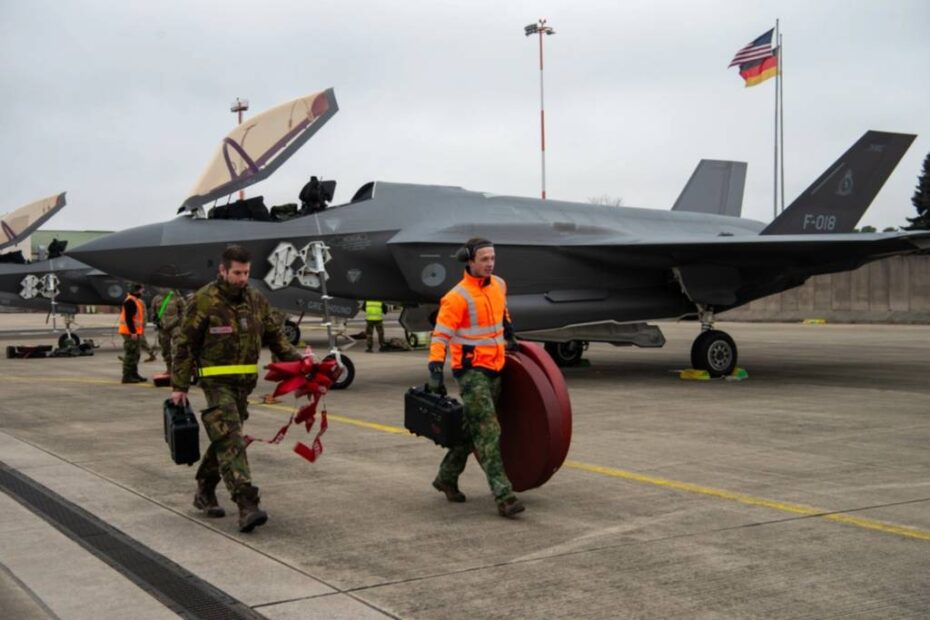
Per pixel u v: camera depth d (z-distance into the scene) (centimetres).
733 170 2161
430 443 826
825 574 429
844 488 620
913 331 2839
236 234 1362
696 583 418
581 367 1639
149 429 926
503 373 588
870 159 1666
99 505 588
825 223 1655
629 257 1401
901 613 378
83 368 1753
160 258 1359
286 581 429
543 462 562
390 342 2217
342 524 536
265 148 1425
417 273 1328
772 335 2653
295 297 1451
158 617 381
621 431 880
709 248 1330
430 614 381
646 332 1502
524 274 1375
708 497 595
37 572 446
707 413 1009
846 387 1278
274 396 545
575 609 386
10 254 2745
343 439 849
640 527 520
